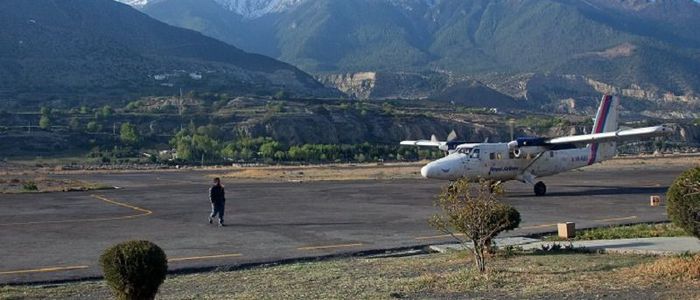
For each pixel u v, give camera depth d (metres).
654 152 122.56
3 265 18.02
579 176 51.34
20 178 62.38
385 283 14.14
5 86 185.88
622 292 12.18
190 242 21.66
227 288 14.38
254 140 117.62
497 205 16.45
